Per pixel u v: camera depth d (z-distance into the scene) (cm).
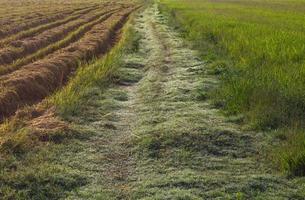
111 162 997
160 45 2745
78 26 3925
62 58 2125
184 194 832
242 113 1274
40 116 1310
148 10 6588
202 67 1953
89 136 1139
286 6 6450
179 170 948
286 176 909
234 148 1064
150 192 848
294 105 1257
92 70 1853
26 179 865
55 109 1321
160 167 966
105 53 2605
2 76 1797
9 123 1225
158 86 1658
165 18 4853
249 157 1020
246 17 4200
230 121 1244
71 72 2047
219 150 1050
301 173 914
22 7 6681
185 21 3994
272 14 4653
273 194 841
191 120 1234
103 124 1230
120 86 1741
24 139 1030
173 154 1023
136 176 927
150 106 1414
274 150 1013
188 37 3014
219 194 836
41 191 835
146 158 1016
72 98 1395
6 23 3878
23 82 1639
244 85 1445
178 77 1797
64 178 884
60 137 1099
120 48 2547
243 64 1838
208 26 3250
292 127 1124
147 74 1914
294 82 1459
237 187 862
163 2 8631
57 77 1909
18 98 1555
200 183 879
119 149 1073
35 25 3994
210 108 1380
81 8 6538
